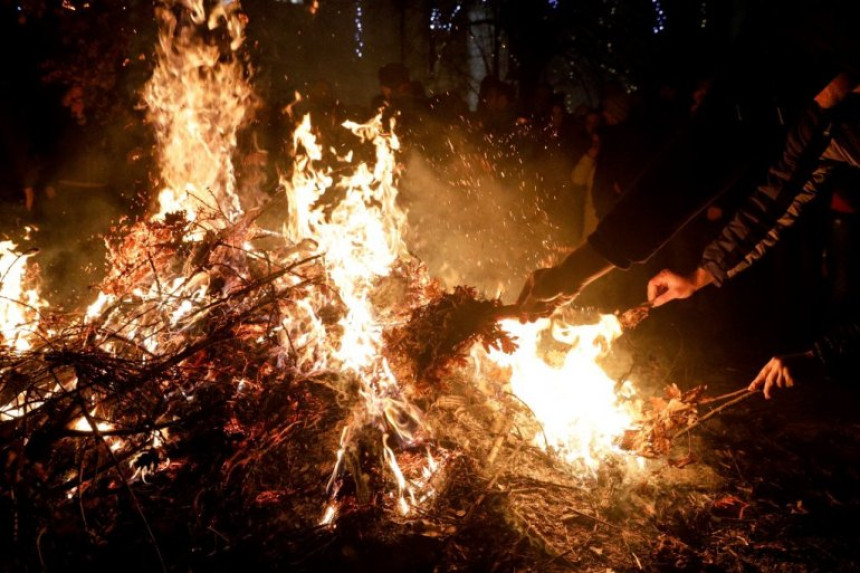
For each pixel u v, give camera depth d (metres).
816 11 1.44
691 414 2.89
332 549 2.35
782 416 3.76
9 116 4.15
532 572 2.34
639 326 5.50
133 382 2.45
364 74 16.22
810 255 5.48
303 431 2.73
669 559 2.46
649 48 11.41
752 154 1.57
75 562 2.15
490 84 6.95
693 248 5.18
